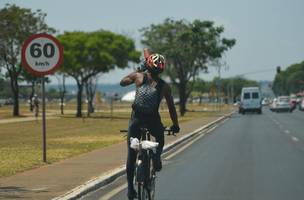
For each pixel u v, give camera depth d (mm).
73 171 28953
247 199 21516
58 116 118625
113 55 118750
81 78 119438
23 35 108625
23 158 35531
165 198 21828
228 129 71812
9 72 115188
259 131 66000
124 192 23531
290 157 36750
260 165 32531
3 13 103000
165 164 33719
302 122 88812
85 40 116938
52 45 30875
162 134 18391
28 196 21266
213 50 131750
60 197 20953
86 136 58531
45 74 30906
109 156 37031
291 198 21656
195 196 22250
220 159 36188
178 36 132875
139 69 18422
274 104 151375
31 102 151250
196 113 143750
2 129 72438
